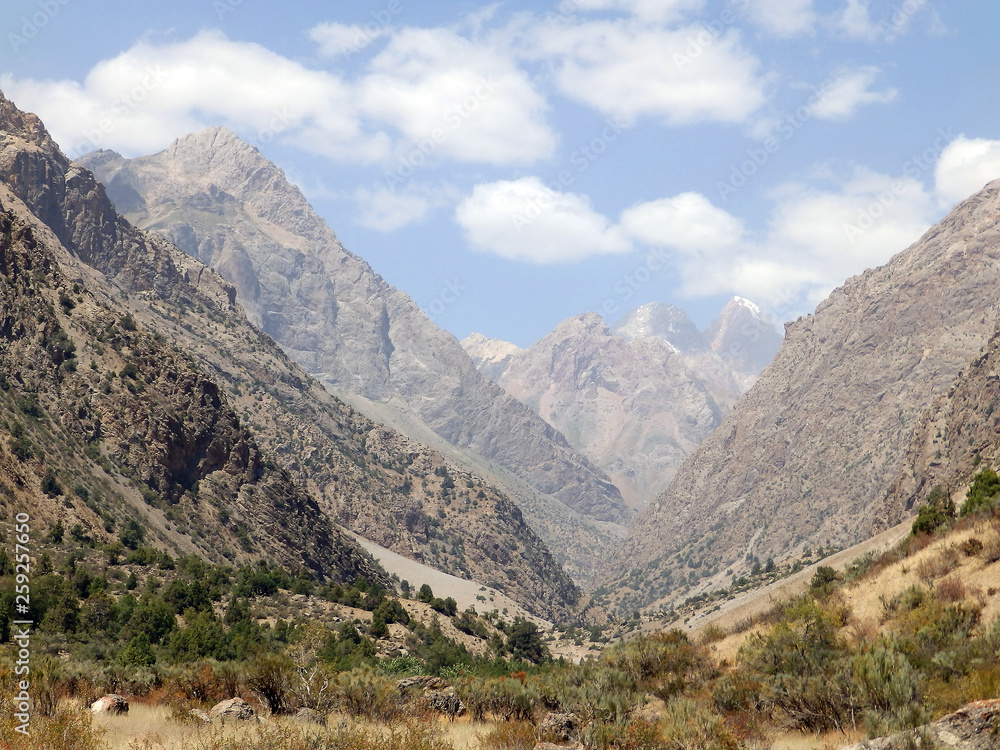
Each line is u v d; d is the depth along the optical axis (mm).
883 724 25516
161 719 29844
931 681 28781
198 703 33594
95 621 72250
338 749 24828
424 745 25719
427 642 101250
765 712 31109
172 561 109812
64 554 97625
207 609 88438
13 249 156000
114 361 155250
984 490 52062
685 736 27844
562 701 34938
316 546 171875
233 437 170125
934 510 52375
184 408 163375
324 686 33406
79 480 120625
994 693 26422
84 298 167250
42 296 153125
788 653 36906
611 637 190875
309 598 113125
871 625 39281
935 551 43844
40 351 142125
